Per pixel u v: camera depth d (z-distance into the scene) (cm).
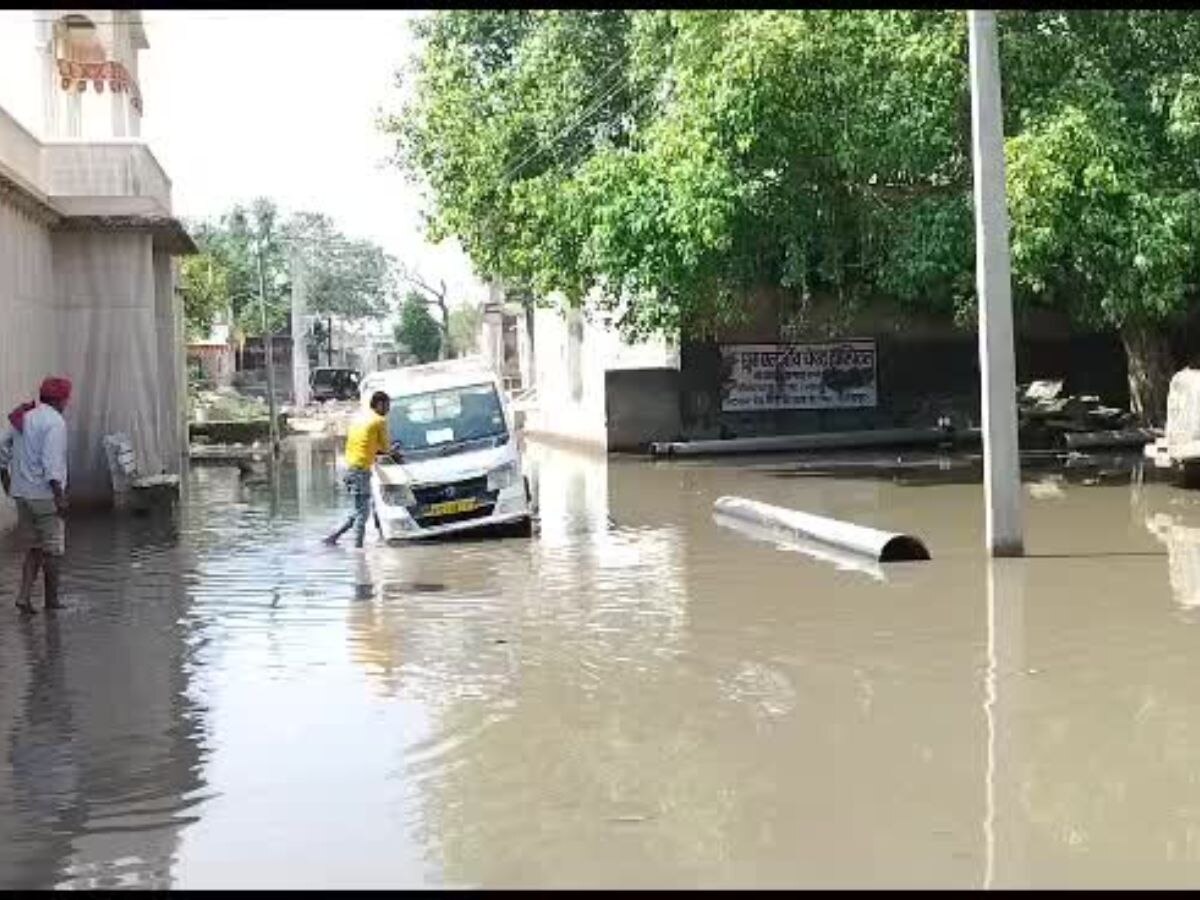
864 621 1073
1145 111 2028
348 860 586
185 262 5903
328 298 9994
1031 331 3159
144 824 638
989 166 1348
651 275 2248
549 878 561
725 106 2062
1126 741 734
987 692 844
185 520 1966
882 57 2023
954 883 545
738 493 2117
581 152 2948
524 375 6119
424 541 1662
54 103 2272
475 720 809
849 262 2403
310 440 4109
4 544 1712
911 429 3073
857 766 702
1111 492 1922
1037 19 2039
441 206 3192
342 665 969
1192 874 548
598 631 1066
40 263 2027
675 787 675
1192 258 1977
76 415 2141
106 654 1032
